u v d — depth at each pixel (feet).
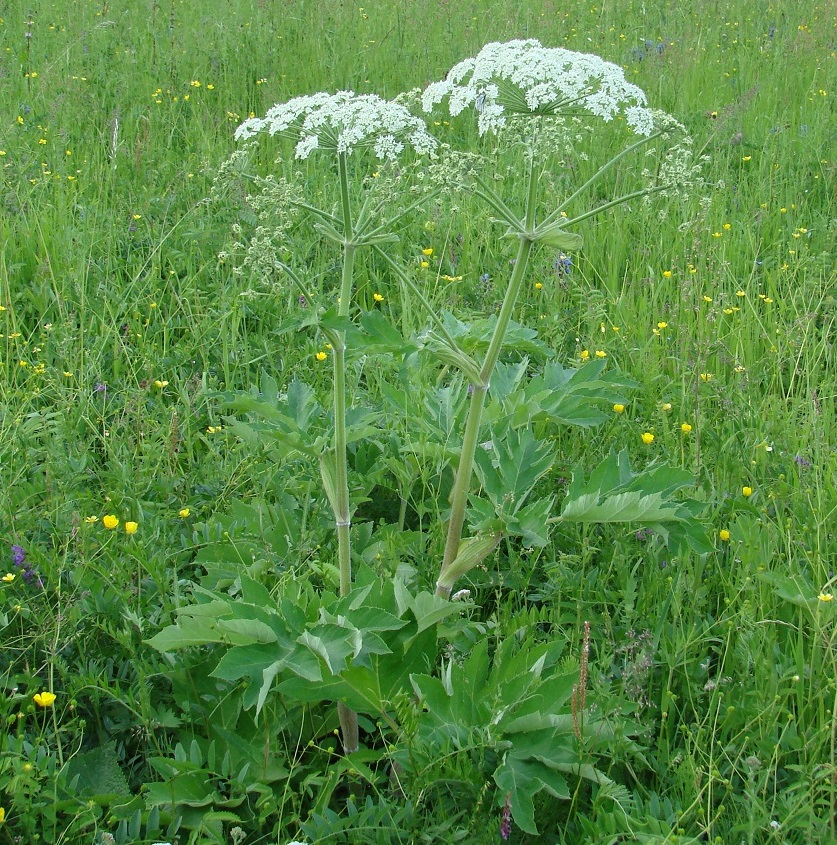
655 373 14.26
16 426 11.96
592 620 9.68
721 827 7.81
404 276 8.65
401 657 8.43
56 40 30.30
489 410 11.19
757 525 10.83
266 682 7.34
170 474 11.60
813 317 15.10
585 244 19.10
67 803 7.61
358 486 11.67
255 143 9.37
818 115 25.99
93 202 19.13
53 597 9.71
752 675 9.04
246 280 16.28
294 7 35.06
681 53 31.89
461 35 32.94
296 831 8.16
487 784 7.62
